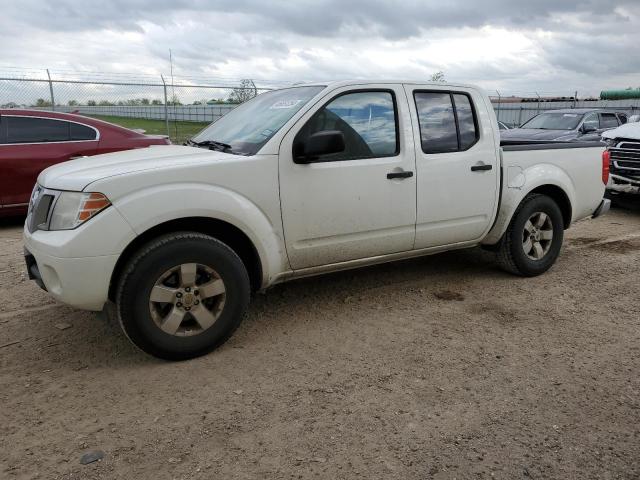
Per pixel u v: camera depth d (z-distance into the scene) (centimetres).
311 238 392
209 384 322
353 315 430
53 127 737
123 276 325
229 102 1638
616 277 535
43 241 323
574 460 255
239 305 361
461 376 334
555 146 529
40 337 385
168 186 334
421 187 435
